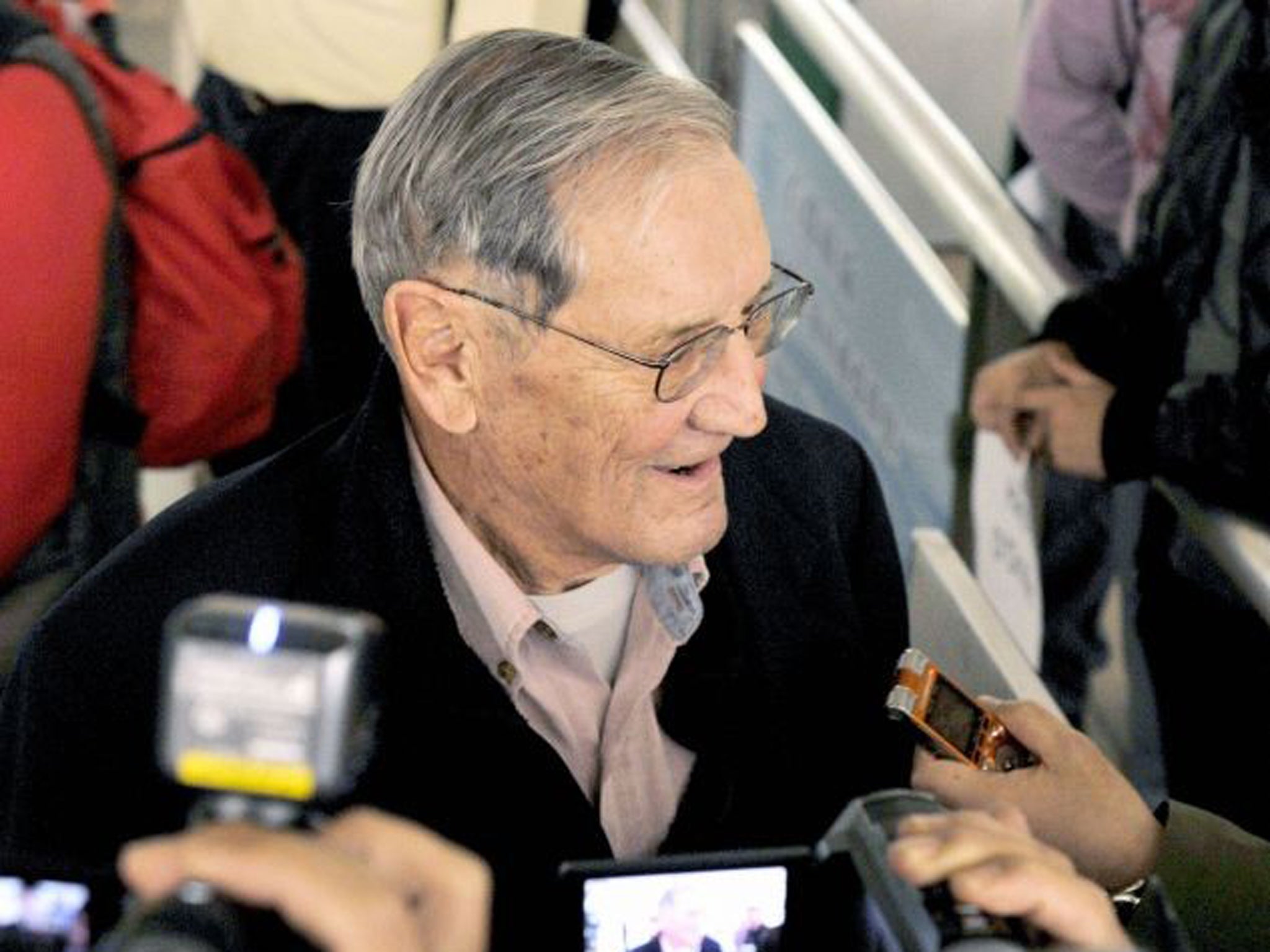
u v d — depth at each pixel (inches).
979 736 71.6
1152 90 98.2
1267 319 92.2
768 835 70.5
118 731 67.0
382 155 64.0
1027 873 48.4
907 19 115.6
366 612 66.0
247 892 39.8
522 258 61.1
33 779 67.4
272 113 136.9
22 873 50.2
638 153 60.5
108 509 109.6
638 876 54.2
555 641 67.6
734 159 62.1
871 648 77.9
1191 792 104.0
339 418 72.9
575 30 132.6
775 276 66.2
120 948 37.7
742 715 70.0
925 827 51.2
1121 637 110.1
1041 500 109.1
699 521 65.6
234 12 136.6
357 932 39.4
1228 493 96.1
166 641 40.3
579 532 66.0
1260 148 90.9
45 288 97.7
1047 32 104.2
